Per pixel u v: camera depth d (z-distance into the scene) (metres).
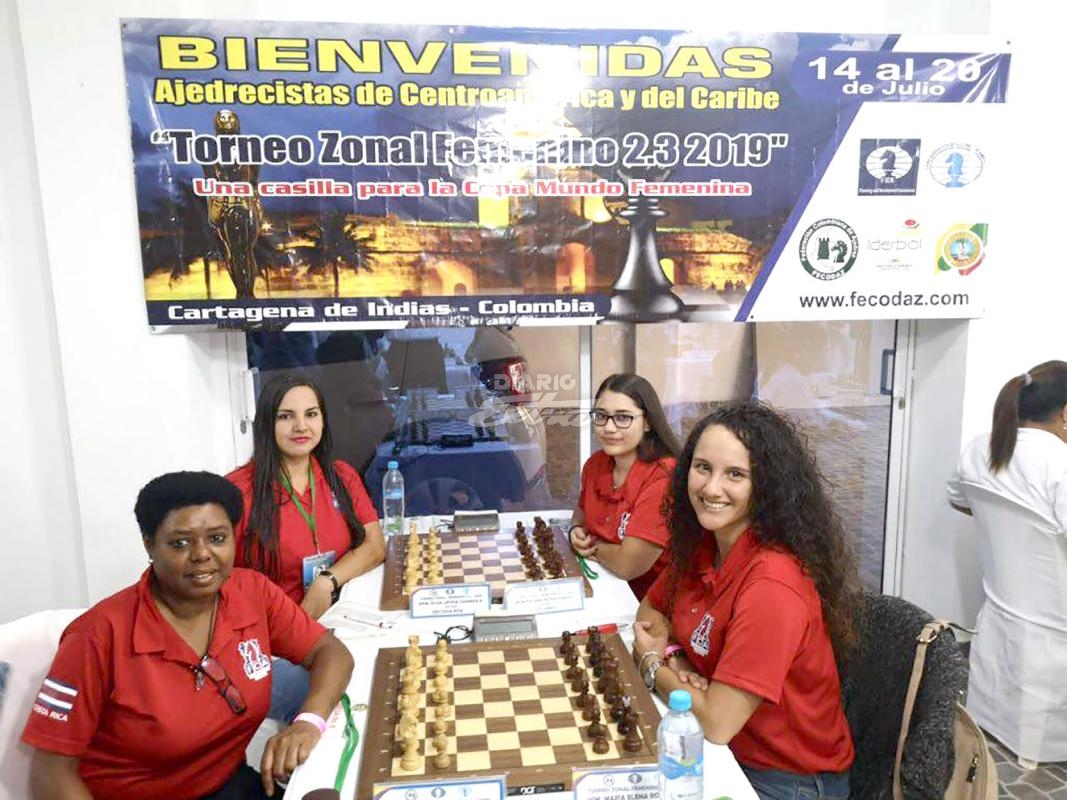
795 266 2.86
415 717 1.43
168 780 1.52
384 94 2.58
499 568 2.23
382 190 2.63
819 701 1.55
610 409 2.27
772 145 2.78
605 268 2.78
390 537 2.54
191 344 2.67
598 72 2.66
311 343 2.96
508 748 1.34
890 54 2.77
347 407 3.03
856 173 2.82
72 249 2.50
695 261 2.81
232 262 2.59
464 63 2.61
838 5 3.00
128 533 2.66
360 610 1.98
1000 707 2.53
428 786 1.21
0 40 2.43
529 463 3.15
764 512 1.56
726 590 1.59
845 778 1.60
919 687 1.52
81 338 2.54
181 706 1.47
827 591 1.54
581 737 1.37
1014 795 2.36
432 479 3.12
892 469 3.33
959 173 2.87
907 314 2.94
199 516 1.42
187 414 2.66
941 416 3.14
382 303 2.70
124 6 2.43
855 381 3.24
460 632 1.87
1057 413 2.38
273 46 2.51
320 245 2.63
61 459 2.69
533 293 2.77
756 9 2.96
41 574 2.75
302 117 2.56
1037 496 2.34
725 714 1.40
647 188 2.75
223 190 2.55
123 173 2.50
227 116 2.52
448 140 2.64
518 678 1.59
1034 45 2.84
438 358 3.03
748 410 1.62
